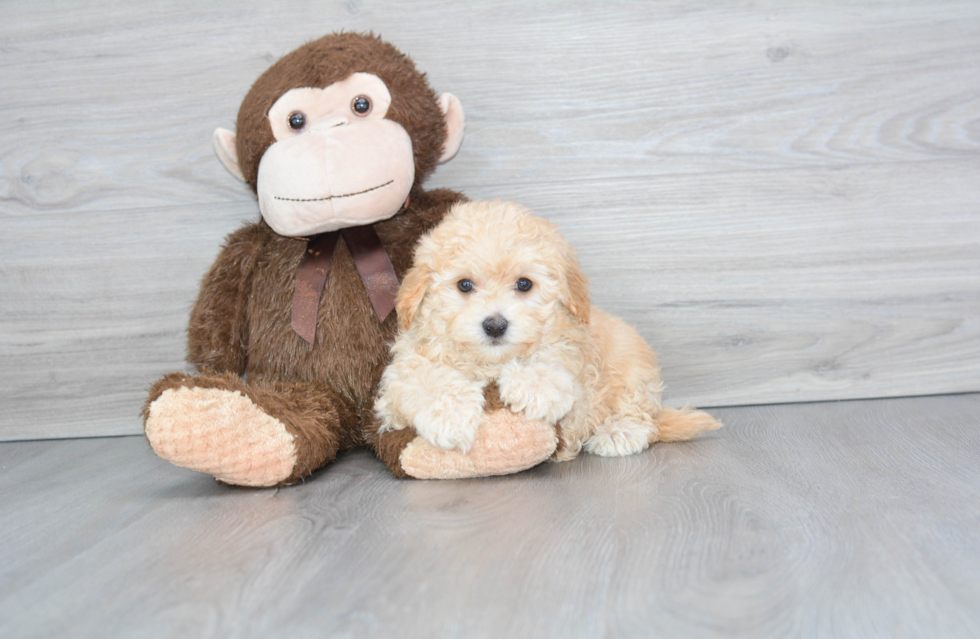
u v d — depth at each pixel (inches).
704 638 36.9
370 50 72.4
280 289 74.7
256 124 70.2
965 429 75.5
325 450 67.5
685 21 87.8
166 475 73.2
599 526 51.3
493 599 41.3
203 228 90.7
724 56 88.2
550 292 64.2
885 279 90.6
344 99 70.0
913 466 63.4
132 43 88.5
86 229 91.2
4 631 40.5
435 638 37.6
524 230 64.7
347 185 66.6
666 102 88.7
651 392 74.7
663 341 91.4
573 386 64.2
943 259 90.2
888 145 89.1
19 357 93.0
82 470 77.0
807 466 64.4
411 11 87.3
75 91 89.4
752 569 43.9
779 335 91.4
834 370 91.8
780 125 89.1
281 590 43.6
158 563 48.6
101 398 93.2
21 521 59.3
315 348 73.2
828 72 88.5
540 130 89.0
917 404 87.7
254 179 73.7
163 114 89.4
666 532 49.8
